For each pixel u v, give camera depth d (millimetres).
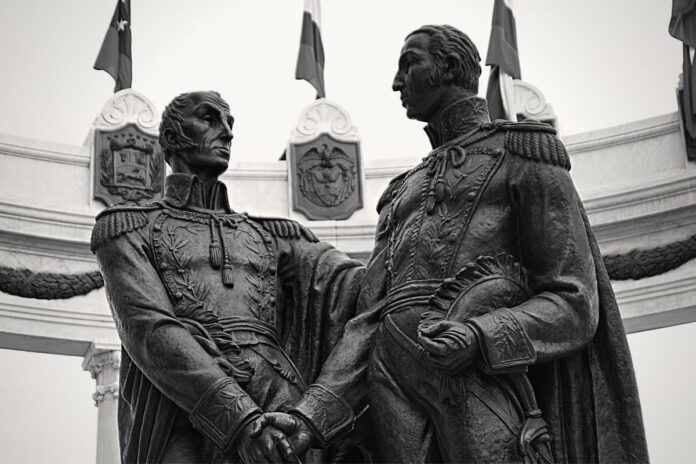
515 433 3758
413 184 4203
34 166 15633
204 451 3977
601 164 16219
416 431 3912
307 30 17422
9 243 15203
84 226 15508
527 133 4090
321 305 4355
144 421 4062
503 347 3697
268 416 3785
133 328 4035
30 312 15156
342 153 16359
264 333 4176
